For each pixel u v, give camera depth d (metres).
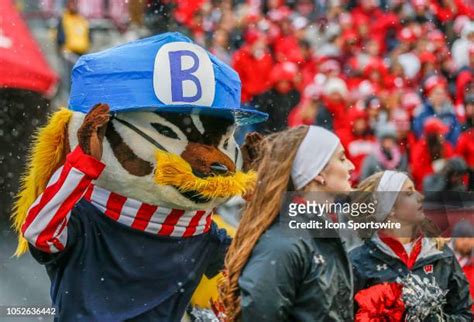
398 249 5.95
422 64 14.38
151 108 6.01
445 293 6.00
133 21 15.55
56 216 5.69
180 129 6.07
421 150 13.20
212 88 6.11
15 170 10.88
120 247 6.05
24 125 11.23
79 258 6.01
